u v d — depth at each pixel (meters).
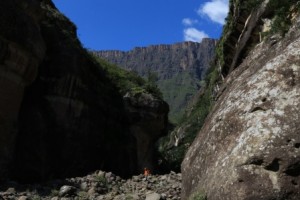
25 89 21.16
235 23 26.66
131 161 28.92
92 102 24.88
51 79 22.50
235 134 6.73
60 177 21.47
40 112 21.50
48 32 23.48
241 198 5.78
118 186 15.78
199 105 62.78
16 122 19.02
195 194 6.59
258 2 21.89
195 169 7.36
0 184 16.08
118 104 29.39
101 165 25.25
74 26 27.23
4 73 18.08
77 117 23.17
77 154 22.72
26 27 19.12
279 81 6.88
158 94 34.38
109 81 29.83
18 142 19.94
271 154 5.96
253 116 6.65
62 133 22.12
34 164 20.03
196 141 8.12
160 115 31.59
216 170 6.52
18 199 12.59
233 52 29.52
